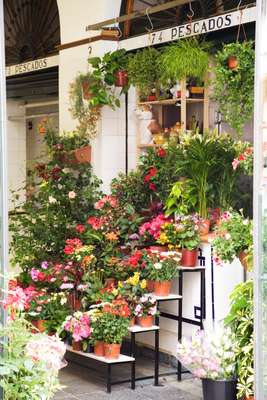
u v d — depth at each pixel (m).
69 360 8.00
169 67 7.87
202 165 7.66
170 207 7.94
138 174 8.52
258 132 5.09
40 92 10.60
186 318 7.66
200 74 7.88
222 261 6.80
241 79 7.04
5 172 4.68
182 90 8.16
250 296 6.02
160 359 7.95
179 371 7.38
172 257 7.36
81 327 6.76
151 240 8.02
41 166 9.40
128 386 7.18
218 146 7.67
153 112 9.01
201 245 7.57
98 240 8.15
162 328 7.88
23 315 4.93
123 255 8.02
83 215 8.86
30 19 10.62
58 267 7.70
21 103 11.63
